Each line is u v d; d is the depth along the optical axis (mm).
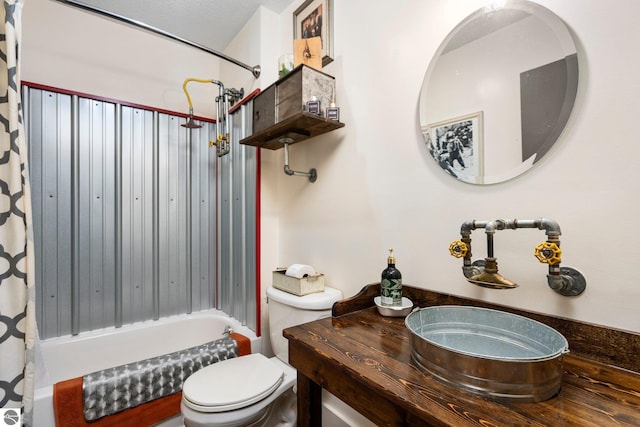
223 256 2143
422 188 1088
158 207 2027
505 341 753
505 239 868
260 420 1203
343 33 1414
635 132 664
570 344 729
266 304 1771
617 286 684
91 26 1872
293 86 1306
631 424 479
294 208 1725
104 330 1813
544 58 798
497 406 525
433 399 544
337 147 1439
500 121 882
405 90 1145
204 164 2225
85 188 1775
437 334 797
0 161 1087
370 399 651
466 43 962
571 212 751
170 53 2158
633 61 667
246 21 1939
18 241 1090
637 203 661
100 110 1830
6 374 1050
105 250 1839
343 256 1408
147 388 1247
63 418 1102
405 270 1140
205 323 2061
